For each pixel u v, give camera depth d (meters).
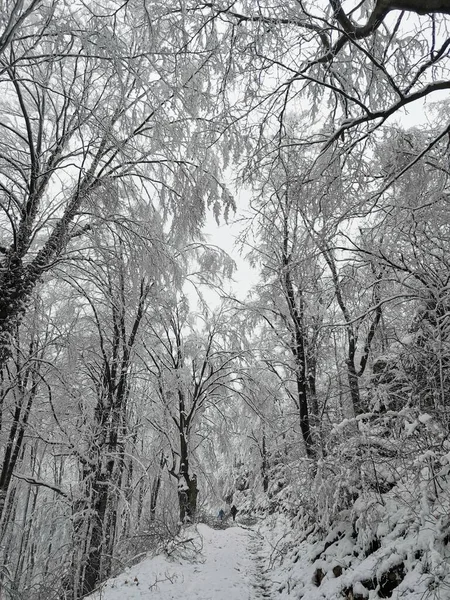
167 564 8.77
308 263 6.07
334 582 5.51
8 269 6.40
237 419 16.39
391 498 5.31
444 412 4.55
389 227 5.64
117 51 5.39
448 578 3.64
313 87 5.31
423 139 5.43
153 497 15.23
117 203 7.63
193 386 15.27
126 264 8.41
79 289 8.86
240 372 14.58
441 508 4.49
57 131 7.18
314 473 6.96
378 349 7.95
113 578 8.52
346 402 8.71
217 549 10.84
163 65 5.71
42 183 6.88
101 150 7.30
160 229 8.47
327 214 5.41
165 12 4.70
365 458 5.52
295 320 9.38
